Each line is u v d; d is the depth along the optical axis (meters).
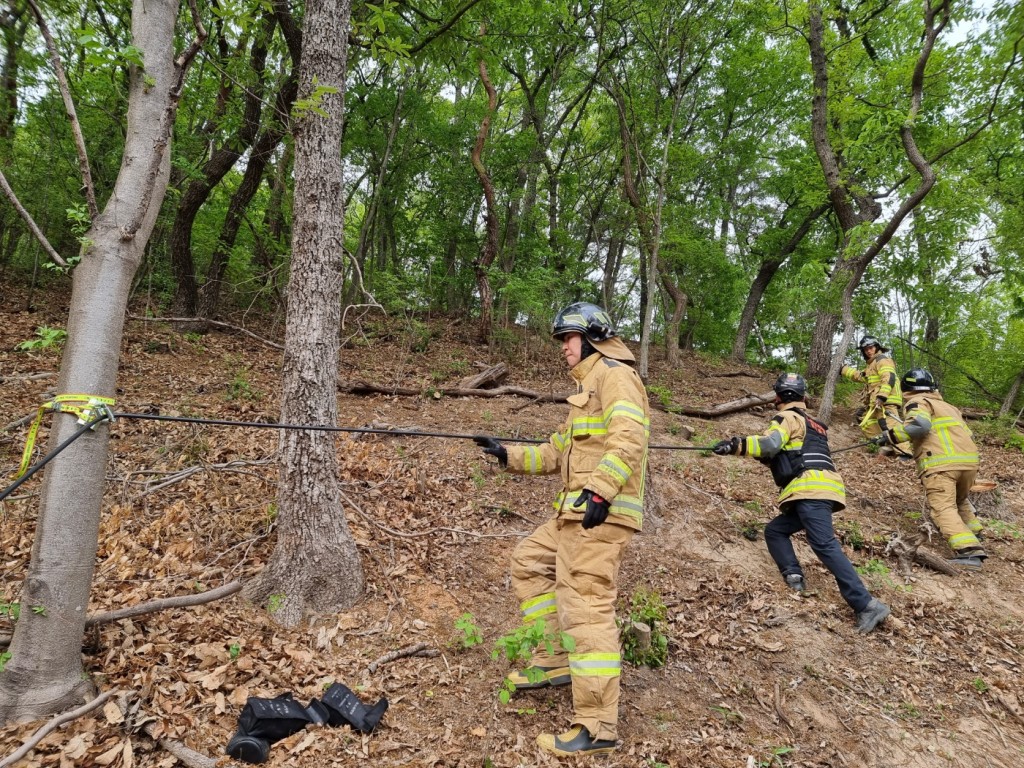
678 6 10.68
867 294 9.80
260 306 12.02
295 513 3.66
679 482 6.22
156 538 4.10
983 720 3.47
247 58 8.88
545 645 3.27
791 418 4.53
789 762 2.97
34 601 2.54
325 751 2.63
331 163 3.74
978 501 6.67
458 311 14.59
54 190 8.84
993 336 12.54
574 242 15.12
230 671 3.02
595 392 3.06
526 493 5.68
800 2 9.73
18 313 8.57
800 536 5.40
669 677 3.52
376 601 3.83
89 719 2.56
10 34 5.88
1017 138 7.59
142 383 7.07
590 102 17.92
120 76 6.86
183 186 10.16
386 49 4.29
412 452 6.10
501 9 10.09
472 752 2.78
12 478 4.64
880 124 7.20
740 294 18.12
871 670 3.80
